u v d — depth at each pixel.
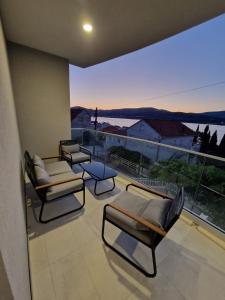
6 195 0.65
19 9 1.62
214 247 1.66
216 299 1.20
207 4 1.46
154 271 1.30
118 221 1.47
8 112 1.30
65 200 2.36
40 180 1.79
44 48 2.65
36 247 1.56
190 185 2.20
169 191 2.52
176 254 1.56
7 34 2.20
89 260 1.45
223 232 1.76
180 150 2.30
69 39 2.29
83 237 1.70
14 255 0.68
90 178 3.13
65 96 3.46
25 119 3.05
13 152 1.32
